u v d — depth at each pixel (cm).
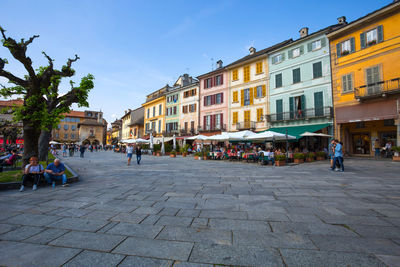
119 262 221
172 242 267
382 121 1725
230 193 540
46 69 855
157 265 214
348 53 1719
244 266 211
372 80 1570
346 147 1861
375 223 325
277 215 367
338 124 1773
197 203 449
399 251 237
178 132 3347
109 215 377
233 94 2653
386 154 1555
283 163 1274
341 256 227
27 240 277
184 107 3344
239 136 1590
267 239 273
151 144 2688
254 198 487
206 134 2895
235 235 286
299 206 419
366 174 846
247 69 2531
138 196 517
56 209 416
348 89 1706
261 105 2362
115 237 284
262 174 888
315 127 1808
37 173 625
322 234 286
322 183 662
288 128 2019
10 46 698
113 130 7356
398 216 356
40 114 758
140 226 323
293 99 2091
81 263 219
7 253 242
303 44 2041
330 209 397
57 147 6012
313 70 1955
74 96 869
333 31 1788
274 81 2266
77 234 295
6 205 448
